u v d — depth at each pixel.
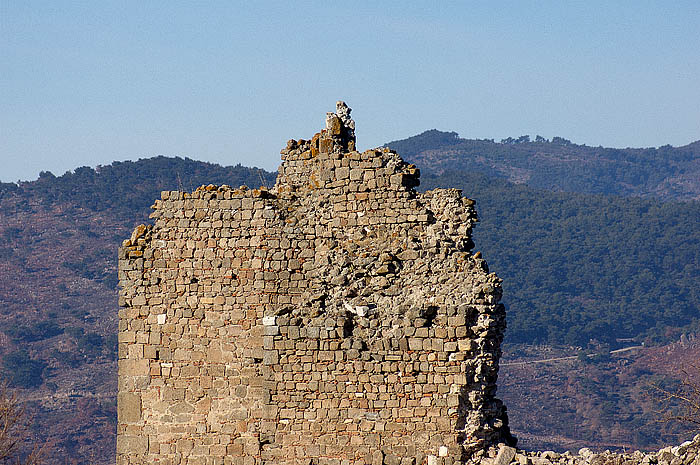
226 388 102.12
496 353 101.75
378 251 103.00
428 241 102.88
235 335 102.56
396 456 98.38
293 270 103.06
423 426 98.19
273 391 100.50
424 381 98.44
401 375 98.75
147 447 102.56
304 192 106.44
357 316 100.81
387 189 103.81
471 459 98.00
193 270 103.75
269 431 100.50
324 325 100.00
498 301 102.94
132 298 103.94
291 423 100.12
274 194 105.81
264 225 103.62
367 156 104.38
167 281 103.75
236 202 104.12
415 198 104.19
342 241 103.75
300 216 104.31
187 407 102.50
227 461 101.31
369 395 99.06
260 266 103.12
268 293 102.88
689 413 129.25
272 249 103.38
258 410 101.31
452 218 103.69
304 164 111.25
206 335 102.94
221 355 102.56
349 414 99.31
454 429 97.75
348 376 99.44
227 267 103.50
